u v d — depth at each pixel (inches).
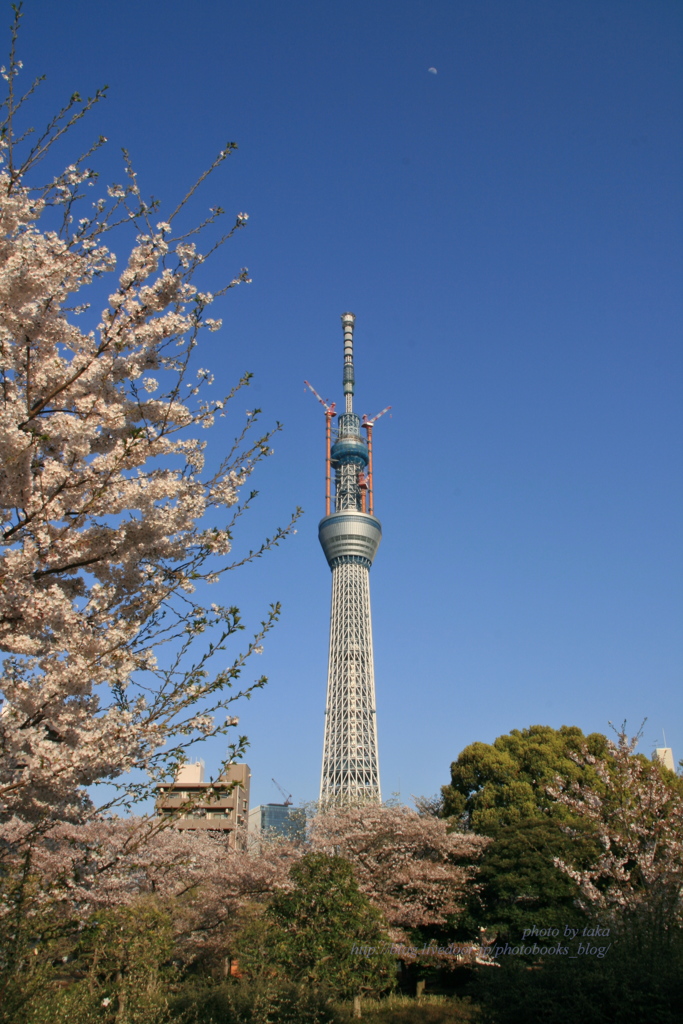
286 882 1171.3
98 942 603.8
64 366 351.9
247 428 396.8
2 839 326.0
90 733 305.6
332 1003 863.1
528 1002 707.4
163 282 339.6
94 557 353.4
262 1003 770.8
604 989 669.3
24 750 306.8
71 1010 513.7
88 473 343.0
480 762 2130.9
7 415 316.2
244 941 1136.8
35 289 340.2
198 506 373.7
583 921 1223.5
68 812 312.5
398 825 1598.2
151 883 984.3
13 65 333.4
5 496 329.4
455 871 1499.8
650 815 1146.7
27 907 322.7
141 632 352.2
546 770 2026.3
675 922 820.6
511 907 1343.5
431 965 1412.4
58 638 324.8
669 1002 650.8
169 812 333.7
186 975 1110.4
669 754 2096.5
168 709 327.6
